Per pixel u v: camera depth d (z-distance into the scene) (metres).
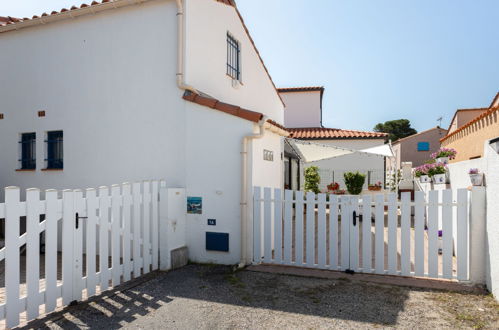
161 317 4.29
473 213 5.38
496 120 9.35
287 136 10.13
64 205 4.53
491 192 5.00
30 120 8.48
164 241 6.33
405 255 5.82
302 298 4.93
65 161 8.04
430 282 5.52
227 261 6.67
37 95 8.42
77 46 8.03
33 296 4.13
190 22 7.27
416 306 4.61
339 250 7.96
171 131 7.11
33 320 4.15
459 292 5.08
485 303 4.66
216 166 6.79
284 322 4.16
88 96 7.88
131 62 7.49
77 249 4.72
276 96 13.83
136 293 5.12
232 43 9.58
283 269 6.28
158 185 6.46
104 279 5.16
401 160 34.50
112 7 7.54
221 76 8.62
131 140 7.42
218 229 6.74
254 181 6.97
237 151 6.66
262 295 5.05
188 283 5.58
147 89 7.33
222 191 6.73
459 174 7.53
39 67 8.42
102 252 5.14
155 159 7.20
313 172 16.62
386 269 6.41
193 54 7.34
